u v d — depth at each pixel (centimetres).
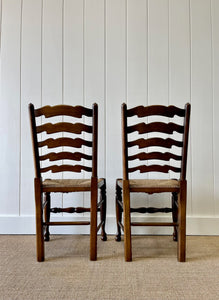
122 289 105
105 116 189
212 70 188
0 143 189
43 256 135
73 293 102
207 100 188
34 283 110
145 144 137
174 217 164
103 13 191
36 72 192
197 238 174
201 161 186
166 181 150
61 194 186
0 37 192
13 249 153
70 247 156
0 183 188
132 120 187
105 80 190
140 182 146
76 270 123
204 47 188
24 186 188
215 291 104
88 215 184
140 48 190
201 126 187
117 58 190
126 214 136
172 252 148
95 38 191
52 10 192
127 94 189
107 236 180
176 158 138
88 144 139
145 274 119
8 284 109
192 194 184
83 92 190
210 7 189
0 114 190
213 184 185
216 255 143
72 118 189
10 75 192
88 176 188
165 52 189
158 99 188
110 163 187
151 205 184
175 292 103
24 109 191
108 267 127
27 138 190
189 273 120
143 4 190
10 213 187
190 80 188
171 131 136
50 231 184
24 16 192
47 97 191
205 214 183
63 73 191
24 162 189
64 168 140
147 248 155
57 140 138
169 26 190
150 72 189
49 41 192
